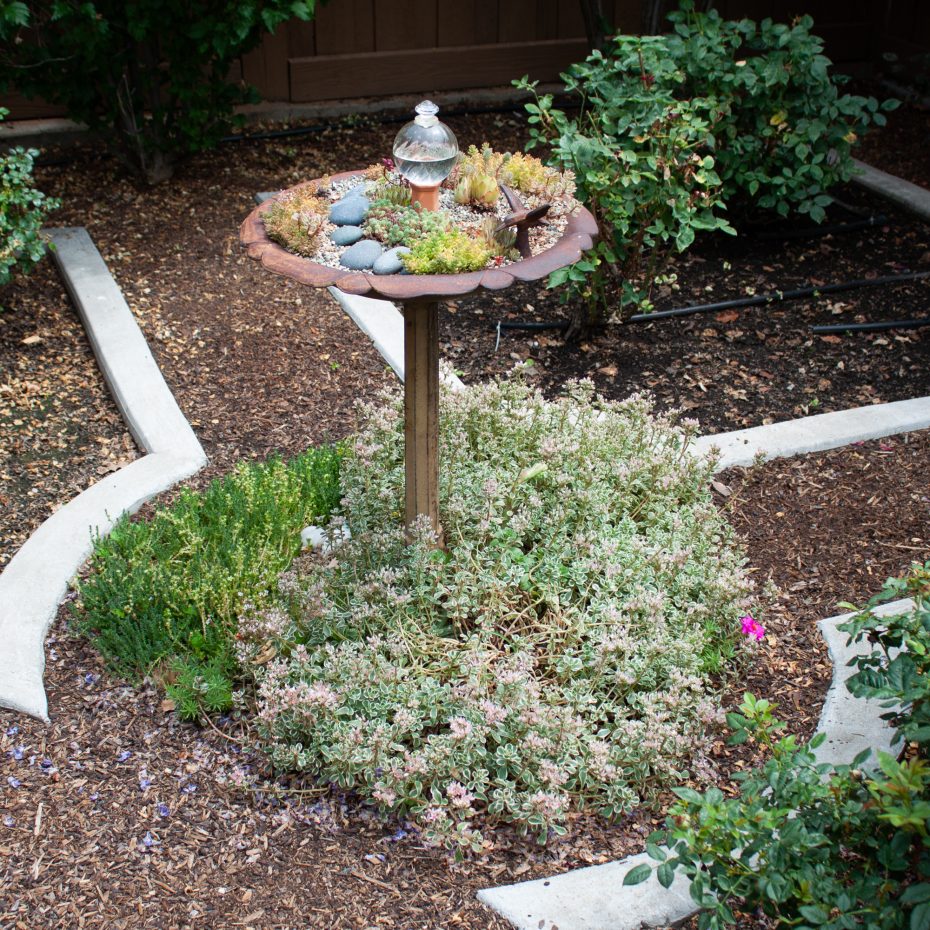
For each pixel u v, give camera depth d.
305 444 4.48
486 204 3.27
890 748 2.98
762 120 5.83
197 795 2.95
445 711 3.01
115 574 3.47
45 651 3.42
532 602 3.40
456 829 2.76
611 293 5.26
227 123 6.89
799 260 6.17
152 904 2.65
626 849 2.78
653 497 3.74
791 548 3.86
